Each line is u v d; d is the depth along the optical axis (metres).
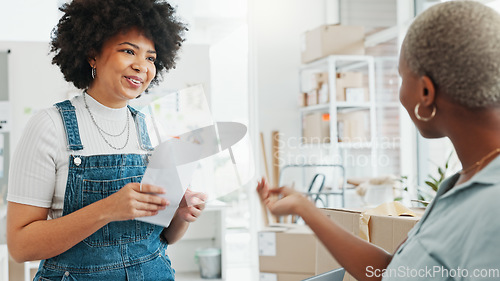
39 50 4.14
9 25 4.52
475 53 0.70
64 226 1.21
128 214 1.21
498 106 0.73
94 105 1.42
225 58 5.33
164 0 1.56
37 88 4.13
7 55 4.09
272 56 5.24
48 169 1.29
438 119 0.79
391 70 4.65
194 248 4.07
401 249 0.88
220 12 5.44
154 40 1.47
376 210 1.50
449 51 0.72
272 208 1.09
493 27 0.71
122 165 1.40
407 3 4.39
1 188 4.06
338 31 4.63
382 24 4.97
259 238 2.55
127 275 1.39
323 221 1.07
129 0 1.37
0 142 4.08
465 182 0.77
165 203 1.25
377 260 1.04
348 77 4.65
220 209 3.81
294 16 5.28
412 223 1.30
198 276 3.87
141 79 1.39
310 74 5.27
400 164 4.48
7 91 4.09
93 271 1.35
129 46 1.36
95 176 1.36
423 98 0.77
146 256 1.43
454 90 0.73
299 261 2.47
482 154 0.76
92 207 1.23
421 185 4.30
